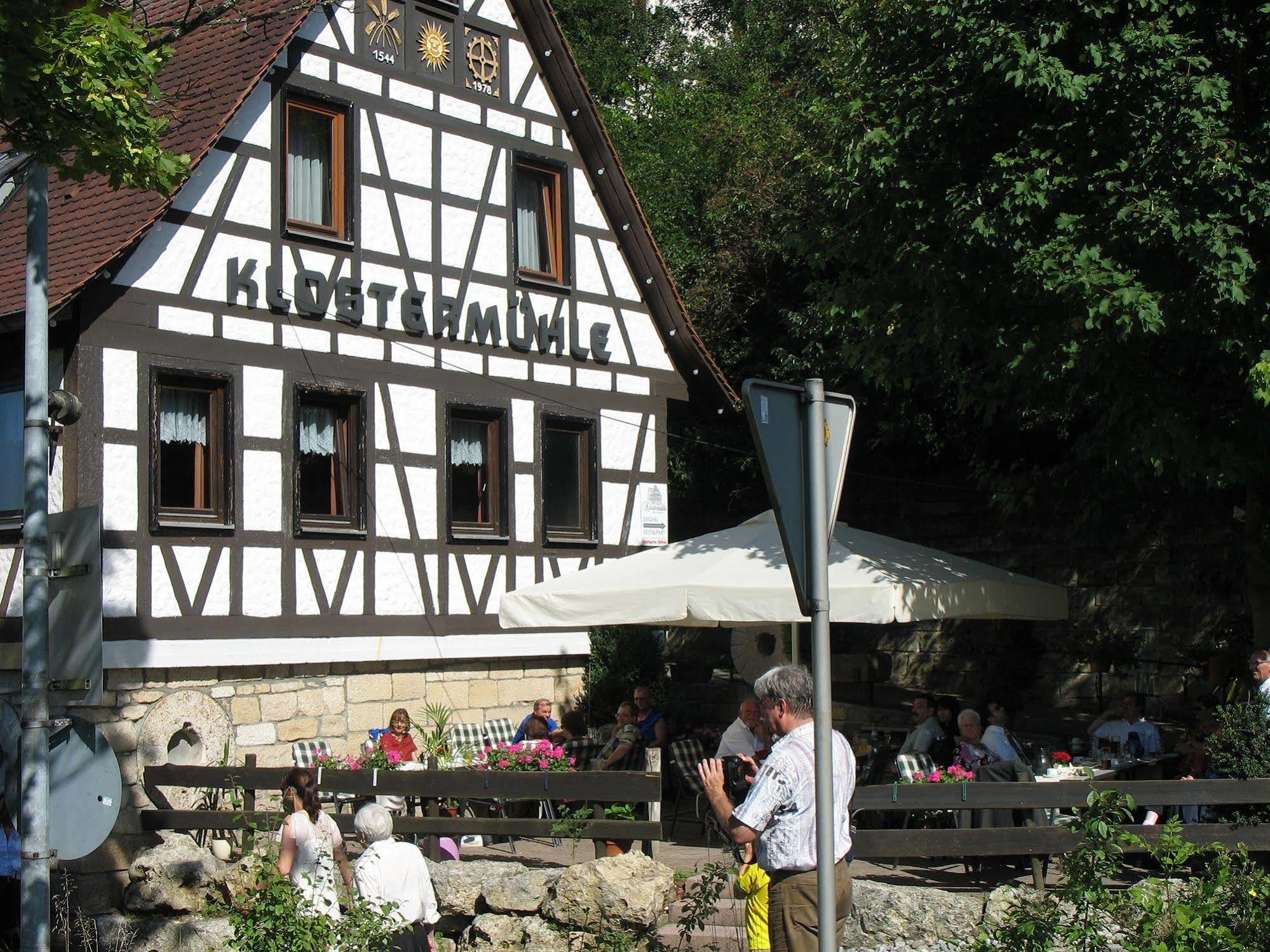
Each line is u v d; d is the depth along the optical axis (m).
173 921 10.20
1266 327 9.42
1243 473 9.84
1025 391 11.48
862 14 11.23
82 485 11.53
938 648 20.28
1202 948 4.85
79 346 11.62
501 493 15.20
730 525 23.08
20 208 13.28
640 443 16.89
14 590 11.90
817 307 12.57
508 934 8.62
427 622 14.27
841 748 5.43
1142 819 9.31
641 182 24.28
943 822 9.39
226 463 12.63
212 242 12.65
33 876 6.68
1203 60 9.36
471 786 9.38
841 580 9.89
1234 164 9.23
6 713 8.69
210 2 13.77
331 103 13.71
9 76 6.84
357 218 13.89
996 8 10.02
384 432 14.03
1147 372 10.19
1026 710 18.56
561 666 15.93
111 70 7.20
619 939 7.98
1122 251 9.70
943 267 10.61
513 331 15.38
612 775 8.90
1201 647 16.53
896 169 10.65
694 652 21.45
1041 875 7.94
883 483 21.23
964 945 6.46
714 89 27.70
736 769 8.09
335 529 13.52
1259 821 7.67
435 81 14.77
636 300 17.00
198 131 12.41
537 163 15.85
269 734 12.81
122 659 11.64
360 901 7.00
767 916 5.82
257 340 12.96
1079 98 9.58
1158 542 18.08
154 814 11.18
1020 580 10.92
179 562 12.19
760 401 4.31
